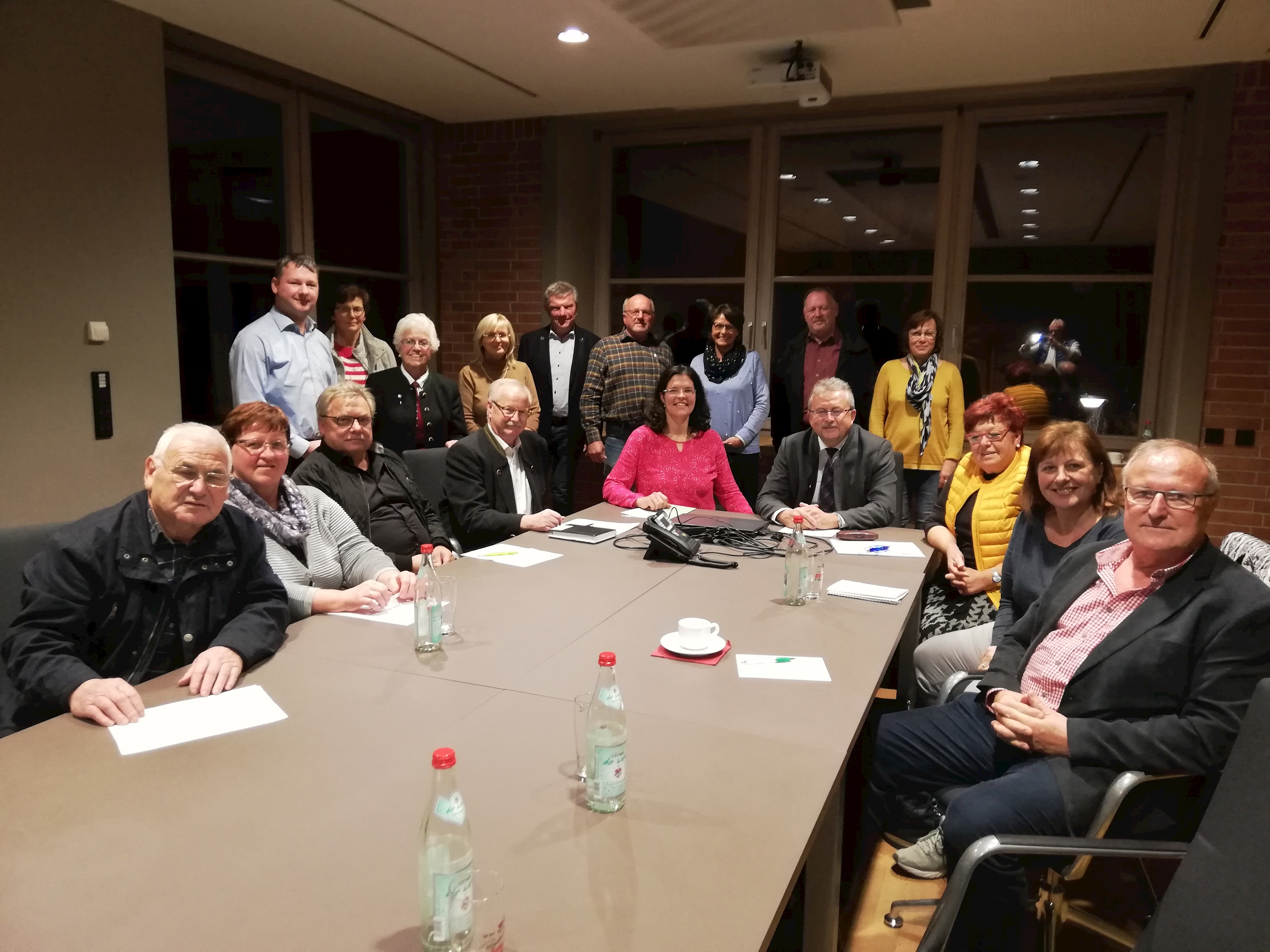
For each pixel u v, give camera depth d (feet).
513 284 18.44
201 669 5.44
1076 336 15.92
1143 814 5.34
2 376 10.75
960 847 5.51
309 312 12.39
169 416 12.87
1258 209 13.88
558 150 17.67
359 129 17.29
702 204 18.12
